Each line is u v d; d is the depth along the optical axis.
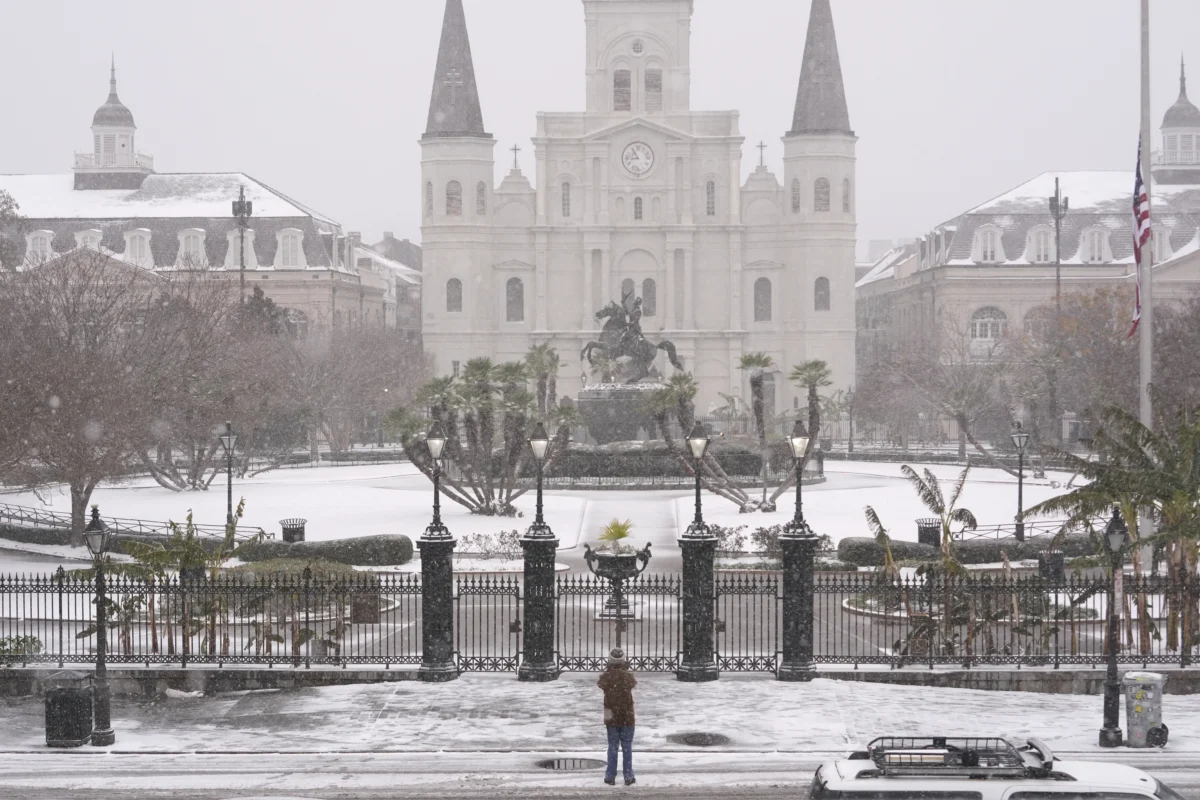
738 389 124.94
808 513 58.34
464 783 20.77
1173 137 143.00
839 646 31.17
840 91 124.06
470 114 124.62
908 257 162.75
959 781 14.42
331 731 24.23
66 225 129.12
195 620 29.66
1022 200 136.00
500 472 60.47
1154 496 30.39
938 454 94.38
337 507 61.78
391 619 35.12
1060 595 37.72
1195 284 120.25
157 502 63.81
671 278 125.06
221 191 134.12
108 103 137.75
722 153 125.31
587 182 125.12
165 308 71.19
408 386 107.19
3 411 49.22
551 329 125.88
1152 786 14.38
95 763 22.16
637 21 125.12
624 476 69.88
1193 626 29.78
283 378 87.81
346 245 136.38
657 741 23.42
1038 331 105.06
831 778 14.58
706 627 27.75
